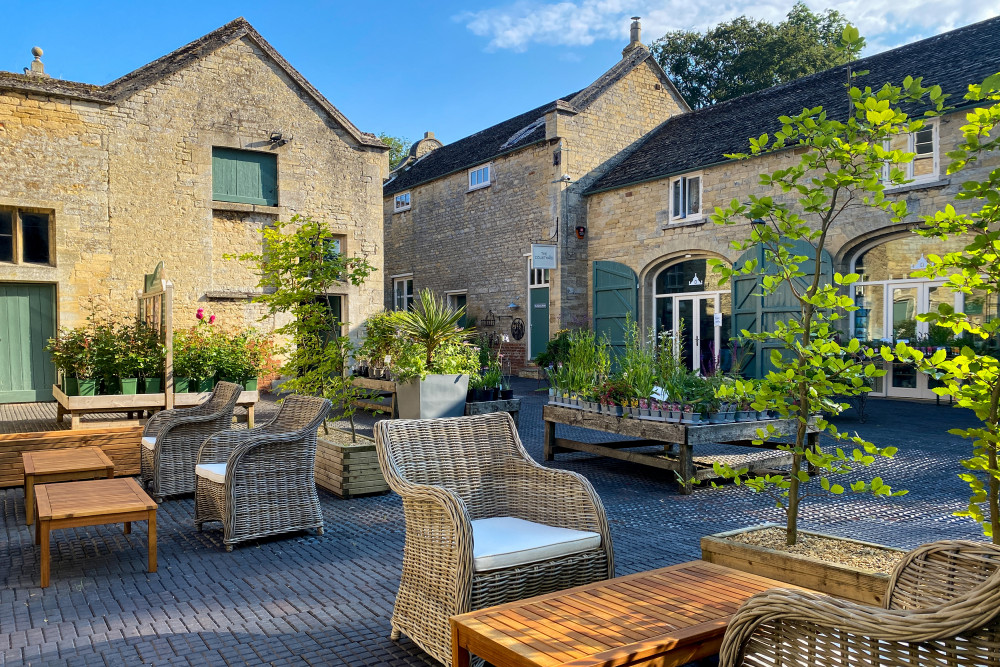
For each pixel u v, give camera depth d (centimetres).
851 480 593
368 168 1411
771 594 158
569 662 173
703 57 2638
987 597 125
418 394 695
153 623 301
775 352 290
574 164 1605
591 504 284
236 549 410
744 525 460
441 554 257
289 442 427
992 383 237
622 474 631
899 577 197
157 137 1198
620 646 182
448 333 726
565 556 267
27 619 305
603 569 277
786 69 2480
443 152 2169
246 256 637
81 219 1138
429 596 262
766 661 163
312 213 1348
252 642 281
